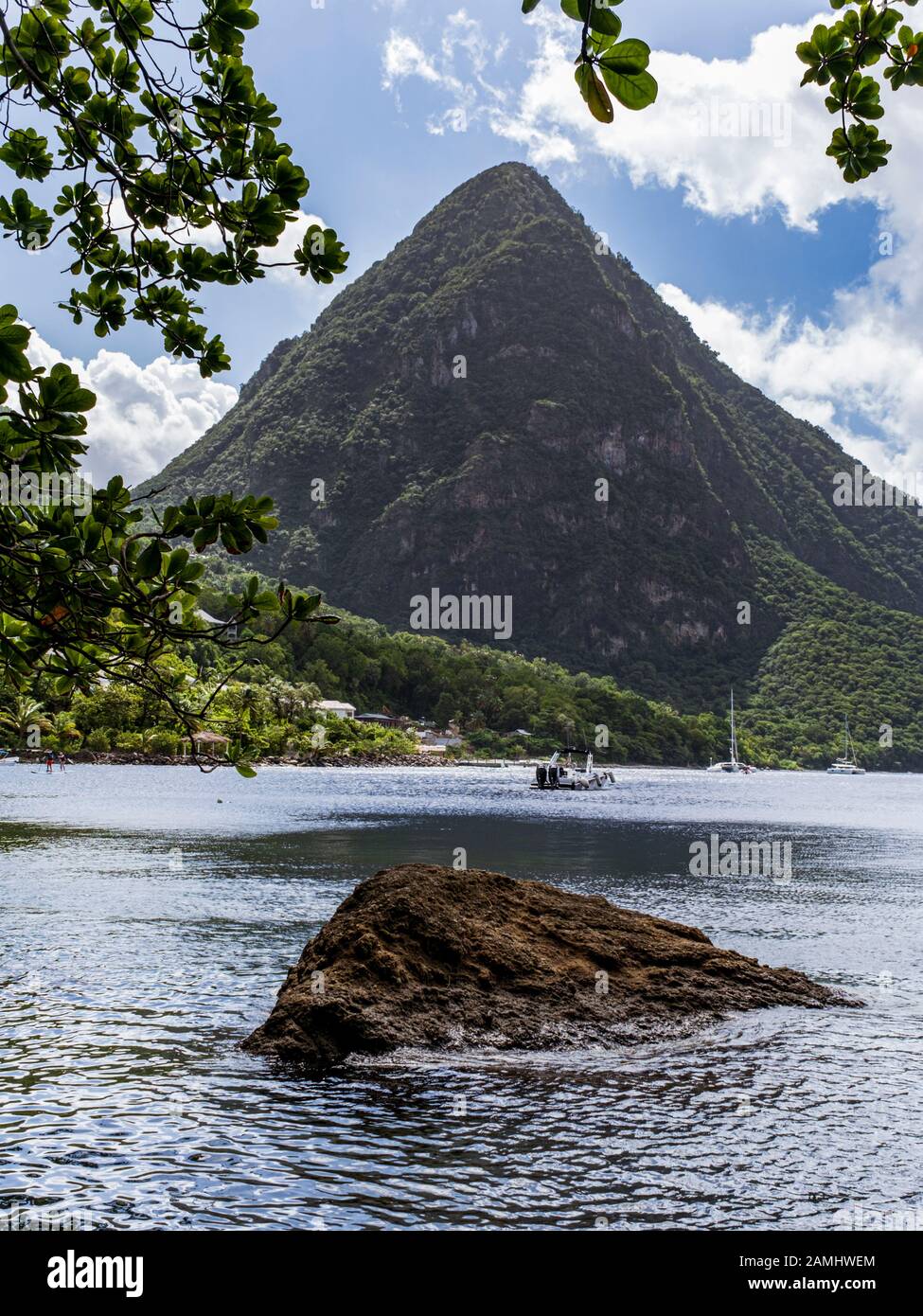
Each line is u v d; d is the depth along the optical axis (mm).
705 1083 9867
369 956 11320
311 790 85125
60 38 4410
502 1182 7395
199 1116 8602
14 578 3561
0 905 20219
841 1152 8125
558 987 11680
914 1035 11695
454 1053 10492
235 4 4230
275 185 4547
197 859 30641
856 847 42281
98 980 13672
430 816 56594
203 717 4012
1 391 3088
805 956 16672
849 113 4258
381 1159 7754
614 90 2639
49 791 68562
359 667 189625
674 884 26953
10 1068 9805
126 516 3736
